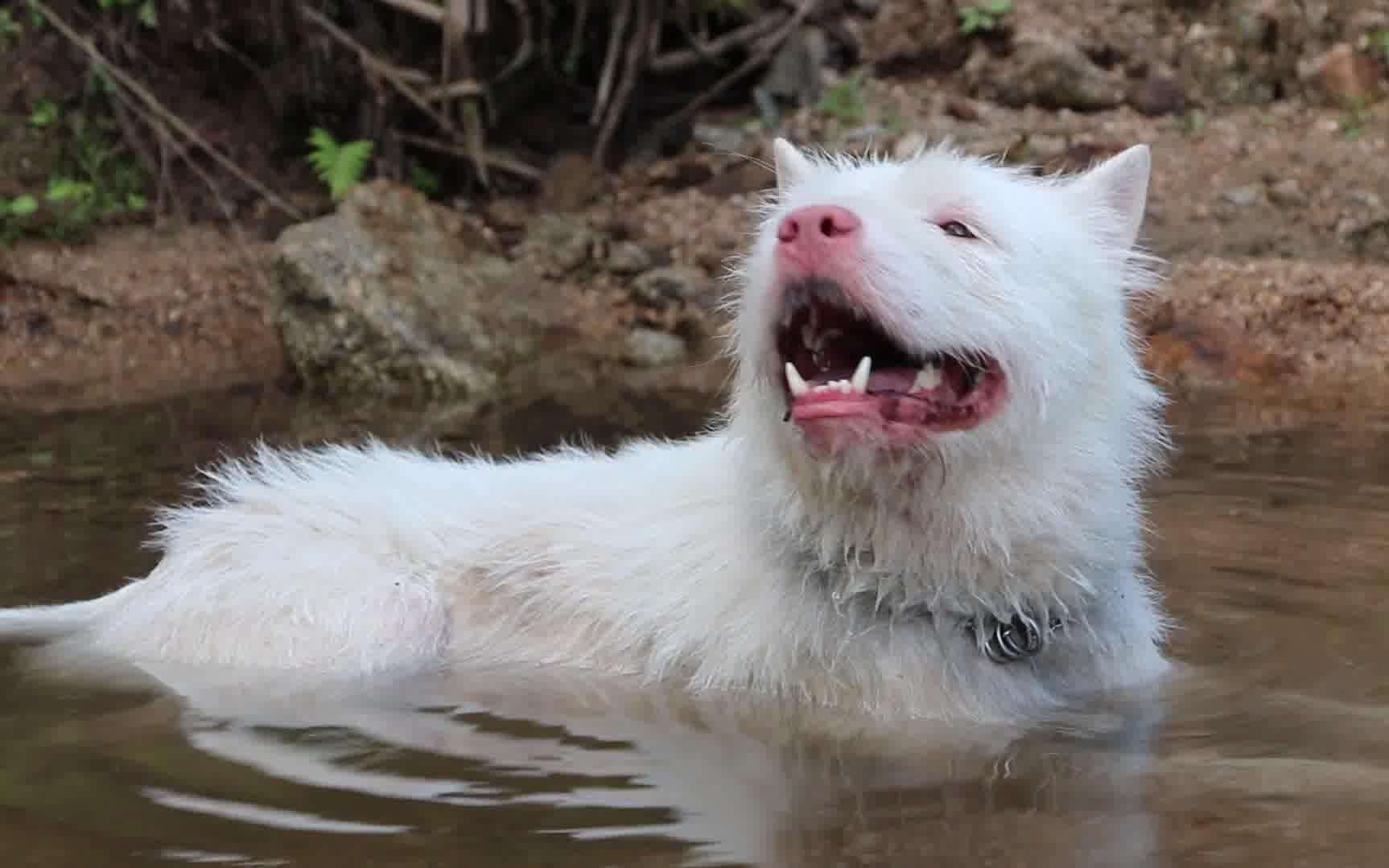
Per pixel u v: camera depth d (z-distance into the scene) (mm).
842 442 1693
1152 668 1839
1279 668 1830
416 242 3312
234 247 3689
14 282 3461
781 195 1912
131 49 4035
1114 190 1885
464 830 1554
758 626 1808
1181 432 2520
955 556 1768
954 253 1727
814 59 4340
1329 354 2982
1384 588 1982
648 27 4168
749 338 1746
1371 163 3705
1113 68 4203
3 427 2609
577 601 1897
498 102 4211
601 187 4004
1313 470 2336
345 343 3066
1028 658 1803
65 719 1756
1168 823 1558
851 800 1599
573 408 2744
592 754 1685
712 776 1641
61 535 2160
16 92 3975
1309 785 1610
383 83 4020
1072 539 1779
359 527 1968
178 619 1926
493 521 1957
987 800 1597
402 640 1891
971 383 1748
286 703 1791
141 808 1590
